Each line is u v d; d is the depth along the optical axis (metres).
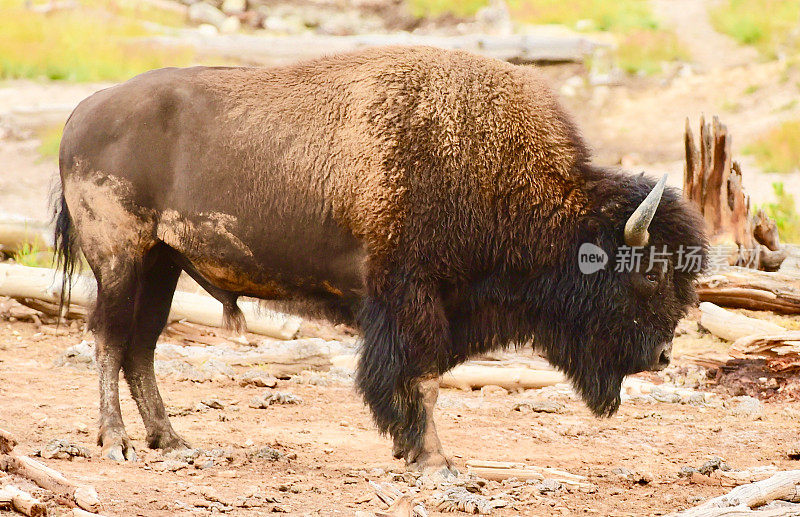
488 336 22.39
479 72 22.05
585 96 83.88
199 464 21.17
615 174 22.14
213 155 22.23
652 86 84.56
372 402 21.50
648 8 103.00
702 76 85.94
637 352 21.92
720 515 16.66
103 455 21.30
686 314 22.42
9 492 15.56
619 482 21.25
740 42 91.81
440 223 21.19
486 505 18.44
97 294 23.11
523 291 22.02
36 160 64.94
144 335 23.41
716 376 32.38
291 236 22.05
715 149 39.69
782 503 17.50
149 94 22.64
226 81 22.86
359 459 22.73
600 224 21.59
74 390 28.48
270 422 26.30
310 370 32.94
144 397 23.05
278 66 23.22
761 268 39.69
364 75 22.03
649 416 28.67
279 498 18.50
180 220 22.50
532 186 21.56
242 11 101.50
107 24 90.62
